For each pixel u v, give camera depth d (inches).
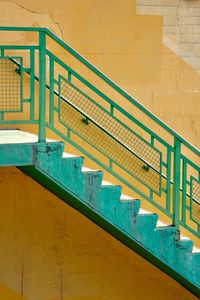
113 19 539.2
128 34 542.3
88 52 537.3
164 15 546.0
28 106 526.6
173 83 551.5
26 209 535.8
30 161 437.4
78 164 446.3
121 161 543.2
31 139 457.1
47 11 528.7
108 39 539.5
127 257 556.4
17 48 438.0
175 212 471.5
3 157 432.8
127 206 458.0
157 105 550.0
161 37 546.9
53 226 542.6
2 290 538.0
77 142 535.8
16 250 537.3
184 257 472.4
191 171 558.9
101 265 553.3
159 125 500.4
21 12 524.7
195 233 477.7
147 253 484.1
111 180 541.6
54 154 441.1
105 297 555.2
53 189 486.6
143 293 560.4
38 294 544.4
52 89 447.5
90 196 449.7
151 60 546.9
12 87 522.3
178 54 550.6
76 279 550.0
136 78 546.0
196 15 550.6
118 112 543.2
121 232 462.6
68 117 532.7
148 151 547.5
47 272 544.7
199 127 557.9
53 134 530.3
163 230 466.6
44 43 439.2
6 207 532.1
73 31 534.0
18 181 531.5
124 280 557.3
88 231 548.4
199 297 553.3
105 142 539.5
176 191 470.9
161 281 560.4
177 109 553.6
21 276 540.7
